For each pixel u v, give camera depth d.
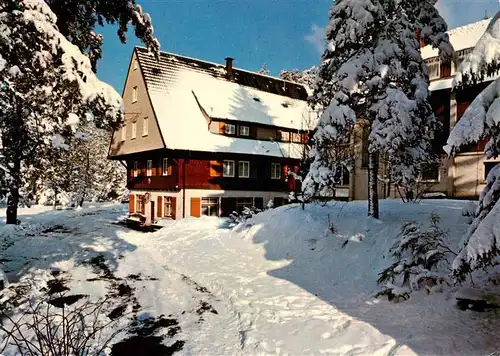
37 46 7.95
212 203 24.45
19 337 6.02
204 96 26.53
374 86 10.94
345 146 13.21
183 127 23.78
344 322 6.41
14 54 8.03
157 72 26.31
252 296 8.27
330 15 11.75
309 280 9.25
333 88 12.73
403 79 11.20
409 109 10.09
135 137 26.73
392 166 12.20
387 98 10.36
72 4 10.12
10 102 9.05
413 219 10.91
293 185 28.34
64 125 9.49
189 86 27.06
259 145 26.39
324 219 12.58
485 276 7.09
